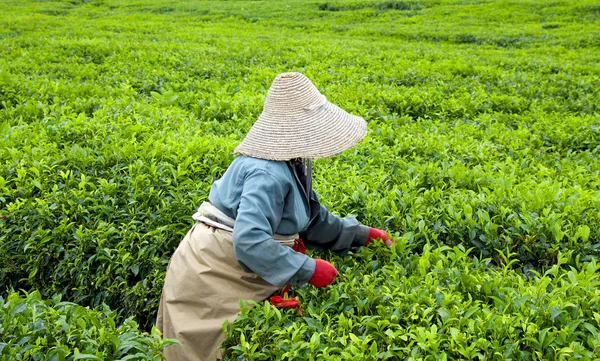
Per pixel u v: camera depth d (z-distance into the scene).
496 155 5.83
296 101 2.86
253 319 2.85
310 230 3.37
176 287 2.99
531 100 8.88
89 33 16.41
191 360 2.93
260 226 2.69
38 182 4.40
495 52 14.92
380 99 8.22
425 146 5.85
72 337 2.74
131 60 11.31
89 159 4.79
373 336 2.79
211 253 2.95
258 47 13.28
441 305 2.86
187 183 4.52
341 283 3.09
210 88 8.81
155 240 3.94
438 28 19.62
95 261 4.04
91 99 7.27
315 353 2.66
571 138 6.72
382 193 4.55
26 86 8.18
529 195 4.24
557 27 19.36
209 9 25.08
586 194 4.33
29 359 2.61
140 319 3.88
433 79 10.16
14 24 18.42
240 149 2.87
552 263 3.73
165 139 5.60
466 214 3.87
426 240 3.83
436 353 2.54
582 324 2.73
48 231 4.06
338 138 2.87
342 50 13.40
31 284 4.15
